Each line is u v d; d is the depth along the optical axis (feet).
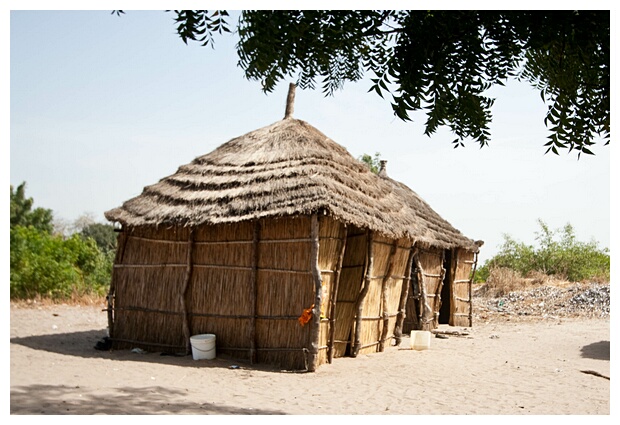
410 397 24.40
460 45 9.88
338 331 34.42
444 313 59.67
